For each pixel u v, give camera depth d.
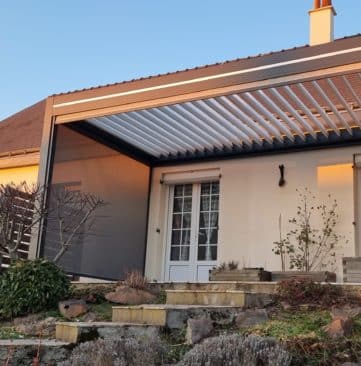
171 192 11.10
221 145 10.14
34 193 8.35
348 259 7.46
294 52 6.82
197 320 4.86
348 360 4.03
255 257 9.60
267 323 4.95
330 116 8.59
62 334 5.28
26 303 6.69
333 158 9.20
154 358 4.23
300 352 4.12
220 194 10.27
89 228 9.52
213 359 3.68
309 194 9.30
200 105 8.20
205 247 10.47
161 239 10.88
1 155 13.02
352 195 8.89
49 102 8.99
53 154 8.89
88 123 9.41
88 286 7.74
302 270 8.92
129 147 10.43
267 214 9.66
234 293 5.62
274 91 7.56
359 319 4.80
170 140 9.98
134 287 7.16
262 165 9.91
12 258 7.81
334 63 6.48
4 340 5.34
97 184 9.80
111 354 4.02
